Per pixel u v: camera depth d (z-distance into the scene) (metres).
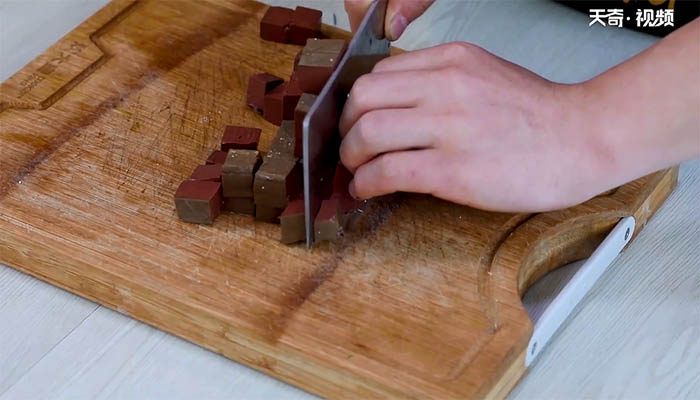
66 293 1.18
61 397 1.06
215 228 1.16
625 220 1.18
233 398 1.07
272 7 1.45
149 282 1.10
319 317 1.06
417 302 1.07
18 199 1.19
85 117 1.31
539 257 1.18
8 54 1.51
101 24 1.44
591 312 1.15
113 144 1.27
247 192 1.16
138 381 1.08
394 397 1.01
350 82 1.18
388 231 1.15
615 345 1.11
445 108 1.08
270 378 1.09
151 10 1.48
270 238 1.14
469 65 1.12
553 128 1.07
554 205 1.08
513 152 1.07
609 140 1.06
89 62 1.38
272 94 1.29
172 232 1.15
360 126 1.09
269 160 1.15
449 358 1.02
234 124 1.30
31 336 1.13
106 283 1.13
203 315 1.08
